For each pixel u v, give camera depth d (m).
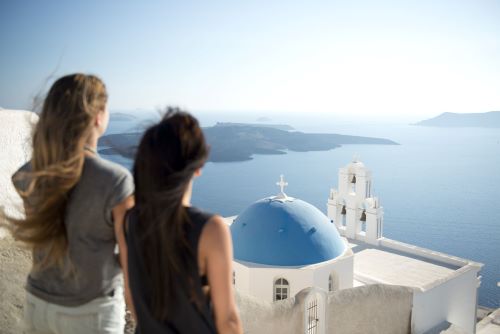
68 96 2.78
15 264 6.14
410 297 16.98
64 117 2.73
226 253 2.52
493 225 150.12
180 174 2.50
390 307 16.19
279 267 16.17
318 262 16.64
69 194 2.81
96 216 2.81
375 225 25.03
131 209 2.70
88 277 2.87
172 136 2.56
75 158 2.73
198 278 2.51
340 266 16.89
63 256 2.83
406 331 17.17
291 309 11.81
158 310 2.49
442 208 175.88
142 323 2.62
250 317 10.70
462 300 20.55
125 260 2.83
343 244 18.02
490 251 121.38
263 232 17.03
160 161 2.52
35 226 2.72
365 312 15.11
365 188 25.58
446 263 22.58
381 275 20.84
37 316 2.97
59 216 2.77
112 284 2.99
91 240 2.84
